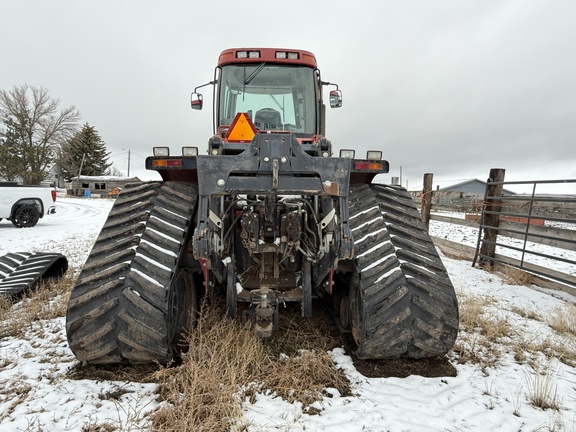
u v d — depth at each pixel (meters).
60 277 4.90
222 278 2.81
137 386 2.33
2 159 48.31
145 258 2.54
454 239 10.81
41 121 52.47
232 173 2.50
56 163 56.50
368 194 3.20
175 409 2.04
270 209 2.66
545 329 3.63
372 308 2.50
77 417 2.04
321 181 2.43
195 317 3.10
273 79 4.27
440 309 2.51
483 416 2.15
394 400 2.25
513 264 6.12
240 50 4.18
